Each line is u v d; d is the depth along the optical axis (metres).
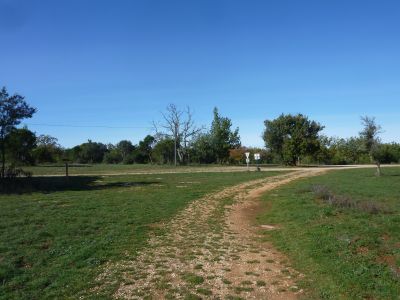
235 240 13.09
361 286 8.27
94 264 10.14
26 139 38.88
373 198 20.53
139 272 9.63
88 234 13.54
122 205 20.47
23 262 10.23
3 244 11.80
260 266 10.16
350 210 15.97
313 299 7.95
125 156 111.69
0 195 25.14
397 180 33.38
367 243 10.94
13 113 31.94
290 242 12.21
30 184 31.50
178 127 90.19
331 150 81.69
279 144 79.00
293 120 77.88
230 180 37.41
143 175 45.97
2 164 33.41
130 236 13.40
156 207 19.92
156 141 97.56
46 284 8.73
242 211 19.30
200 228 15.04
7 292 8.21
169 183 34.81
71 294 8.17
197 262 10.52
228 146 91.19
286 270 9.80
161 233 13.99
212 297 8.11
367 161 80.06
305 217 15.25
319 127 78.00
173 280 9.10
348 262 9.60
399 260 9.53
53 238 12.79
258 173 47.75
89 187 31.16
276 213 17.50
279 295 8.23
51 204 20.56
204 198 23.84
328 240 11.54
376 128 39.94
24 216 16.67
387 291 7.99
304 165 74.81
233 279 9.18
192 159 92.25
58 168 68.62
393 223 13.18
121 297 8.08
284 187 29.16
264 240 13.04
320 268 9.49
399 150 77.31
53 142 102.25
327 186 26.39
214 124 92.06
